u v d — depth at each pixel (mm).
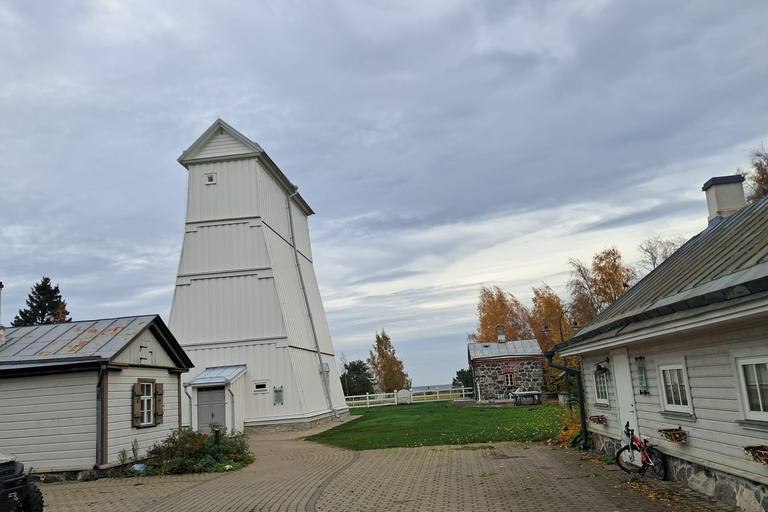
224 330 32094
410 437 23109
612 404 14688
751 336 8336
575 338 15258
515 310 72625
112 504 12195
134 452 17016
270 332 31828
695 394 10023
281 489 13203
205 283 32688
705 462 9734
